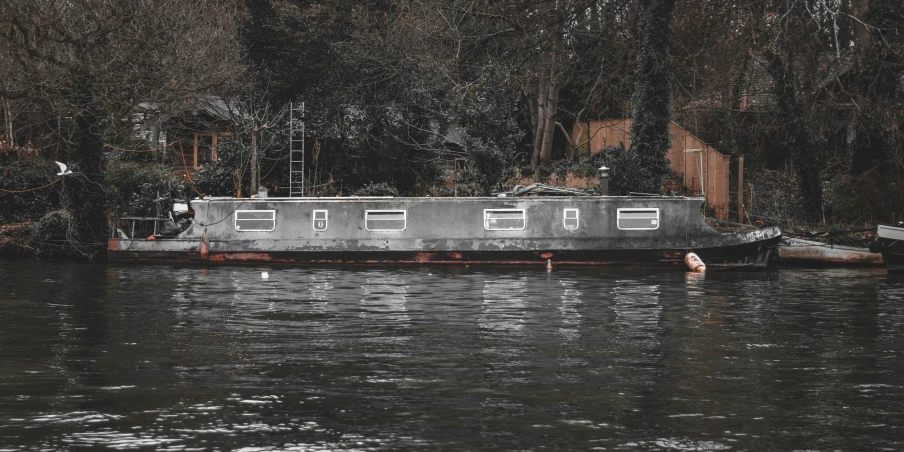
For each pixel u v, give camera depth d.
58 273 29.19
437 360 15.31
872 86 37.41
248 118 43.75
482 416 11.88
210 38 39.75
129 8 32.50
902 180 37.53
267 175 42.75
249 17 45.41
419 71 43.31
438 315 20.34
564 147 50.69
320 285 26.09
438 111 43.34
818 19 36.47
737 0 36.88
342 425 11.45
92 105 33.28
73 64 32.00
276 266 31.97
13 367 14.63
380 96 44.22
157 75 34.91
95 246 34.06
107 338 17.33
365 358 15.44
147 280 27.30
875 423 11.70
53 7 31.45
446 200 32.34
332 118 43.81
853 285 26.75
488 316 20.20
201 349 16.20
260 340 17.14
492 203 32.25
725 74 38.97
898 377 14.24
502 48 42.62
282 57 44.78
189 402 12.48
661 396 12.97
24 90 32.62
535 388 13.38
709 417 11.91
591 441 10.90
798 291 25.17
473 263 32.25
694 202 31.95
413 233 32.34
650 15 36.41
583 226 32.00
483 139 39.66
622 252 31.95
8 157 38.66
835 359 15.62
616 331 18.34
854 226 37.34
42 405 12.30
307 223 32.59
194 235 32.84
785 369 14.77
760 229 31.66
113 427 11.32
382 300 22.81
